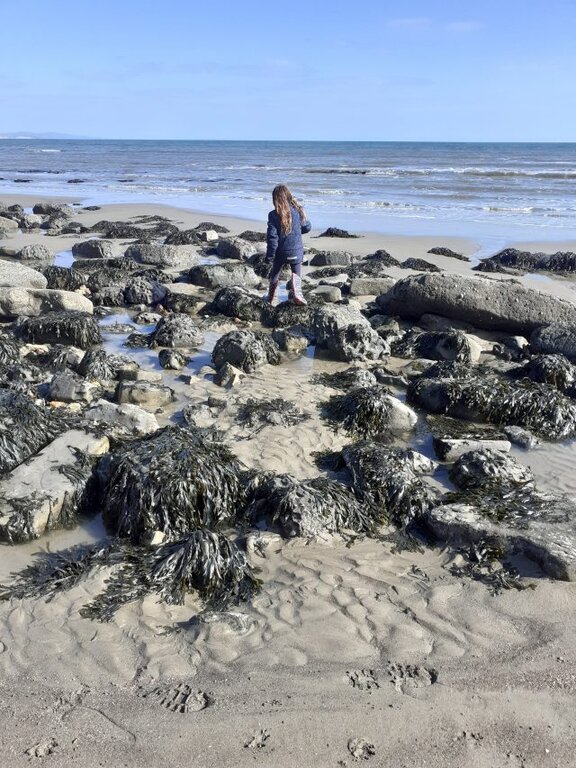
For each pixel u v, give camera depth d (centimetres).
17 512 492
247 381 830
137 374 810
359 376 837
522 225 2353
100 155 10256
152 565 456
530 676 376
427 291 1083
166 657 385
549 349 957
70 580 445
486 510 516
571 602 439
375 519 532
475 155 9281
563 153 10025
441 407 753
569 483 606
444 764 319
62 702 350
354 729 337
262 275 1557
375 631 413
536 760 321
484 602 441
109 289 1258
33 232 2219
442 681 371
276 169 6050
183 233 1978
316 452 642
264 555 488
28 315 1093
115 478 525
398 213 2691
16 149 13662
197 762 317
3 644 392
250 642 400
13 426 588
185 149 13762
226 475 536
